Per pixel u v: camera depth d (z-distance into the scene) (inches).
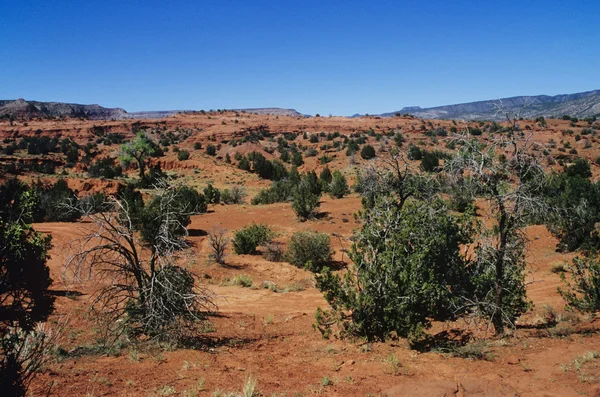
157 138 4744.1
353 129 5039.4
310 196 1321.4
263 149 3661.4
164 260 376.5
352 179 2116.1
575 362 268.8
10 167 2268.7
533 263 737.0
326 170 2170.3
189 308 381.7
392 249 373.1
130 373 282.8
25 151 3604.8
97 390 246.4
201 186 2324.1
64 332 371.6
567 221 776.3
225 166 3002.0
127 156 2551.7
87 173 2551.7
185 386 257.9
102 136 4891.7
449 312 429.1
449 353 323.3
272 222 1304.1
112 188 1674.5
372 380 267.4
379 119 5684.1
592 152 2716.5
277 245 949.2
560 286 597.3
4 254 230.8
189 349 354.9
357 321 380.8
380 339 377.7
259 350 365.4
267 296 647.8
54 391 239.1
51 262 625.0
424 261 368.8
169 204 377.7
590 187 935.7
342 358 328.5
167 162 2950.3
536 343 333.4
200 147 4040.4
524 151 326.3
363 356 329.4
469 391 221.8
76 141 4667.8
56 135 4857.3
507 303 364.8
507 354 309.7
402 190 489.7
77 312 438.9
